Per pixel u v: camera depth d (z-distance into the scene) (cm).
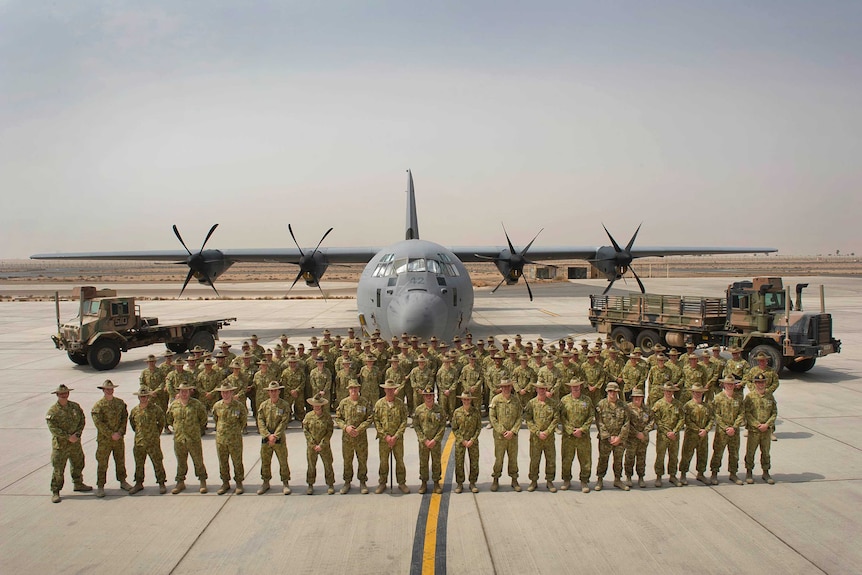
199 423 807
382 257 1816
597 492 807
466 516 727
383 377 1218
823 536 661
